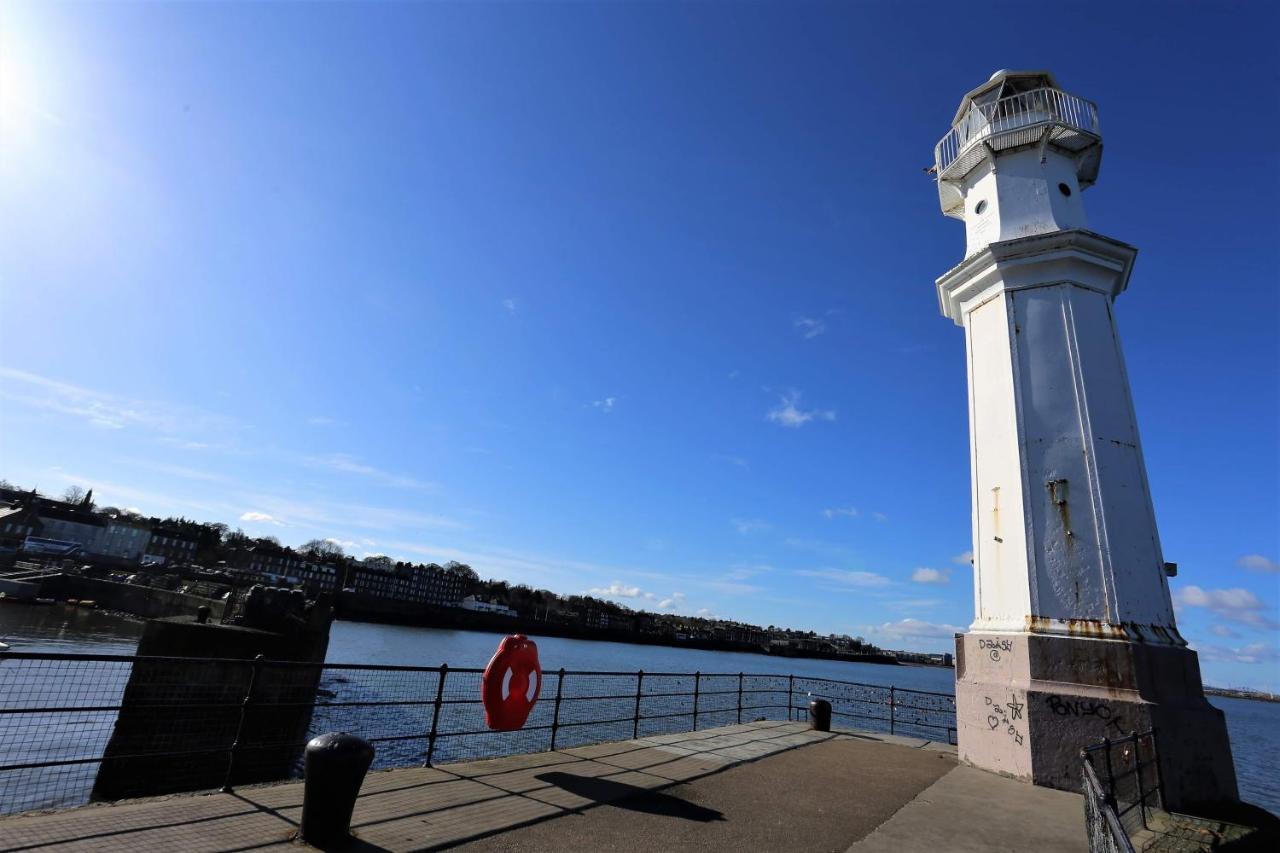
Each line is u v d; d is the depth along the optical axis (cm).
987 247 1209
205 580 13612
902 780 939
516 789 734
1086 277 1167
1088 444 1062
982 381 1216
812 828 675
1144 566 1017
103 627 8112
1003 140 1303
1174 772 873
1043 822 726
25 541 13225
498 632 16088
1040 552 1045
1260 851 756
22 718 2312
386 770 766
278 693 2280
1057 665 962
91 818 534
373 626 13488
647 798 745
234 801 611
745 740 1212
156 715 2012
